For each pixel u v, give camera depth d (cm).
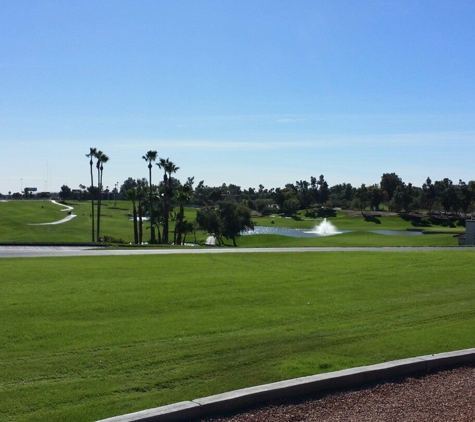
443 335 1027
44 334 1023
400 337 1010
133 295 1442
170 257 2508
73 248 3306
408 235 7619
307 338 1002
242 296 1459
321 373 789
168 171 6188
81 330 1059
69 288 1542
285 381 729
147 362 848
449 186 13175
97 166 6450
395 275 1905
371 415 648
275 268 2114
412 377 801
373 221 12256
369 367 794
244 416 645
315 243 5822
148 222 9769
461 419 635
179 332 1049
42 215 10269
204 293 1492
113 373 796
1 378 771
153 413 616
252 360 859
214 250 3048
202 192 16300
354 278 1825
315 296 1480
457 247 3653
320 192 16875
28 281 1677
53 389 727
